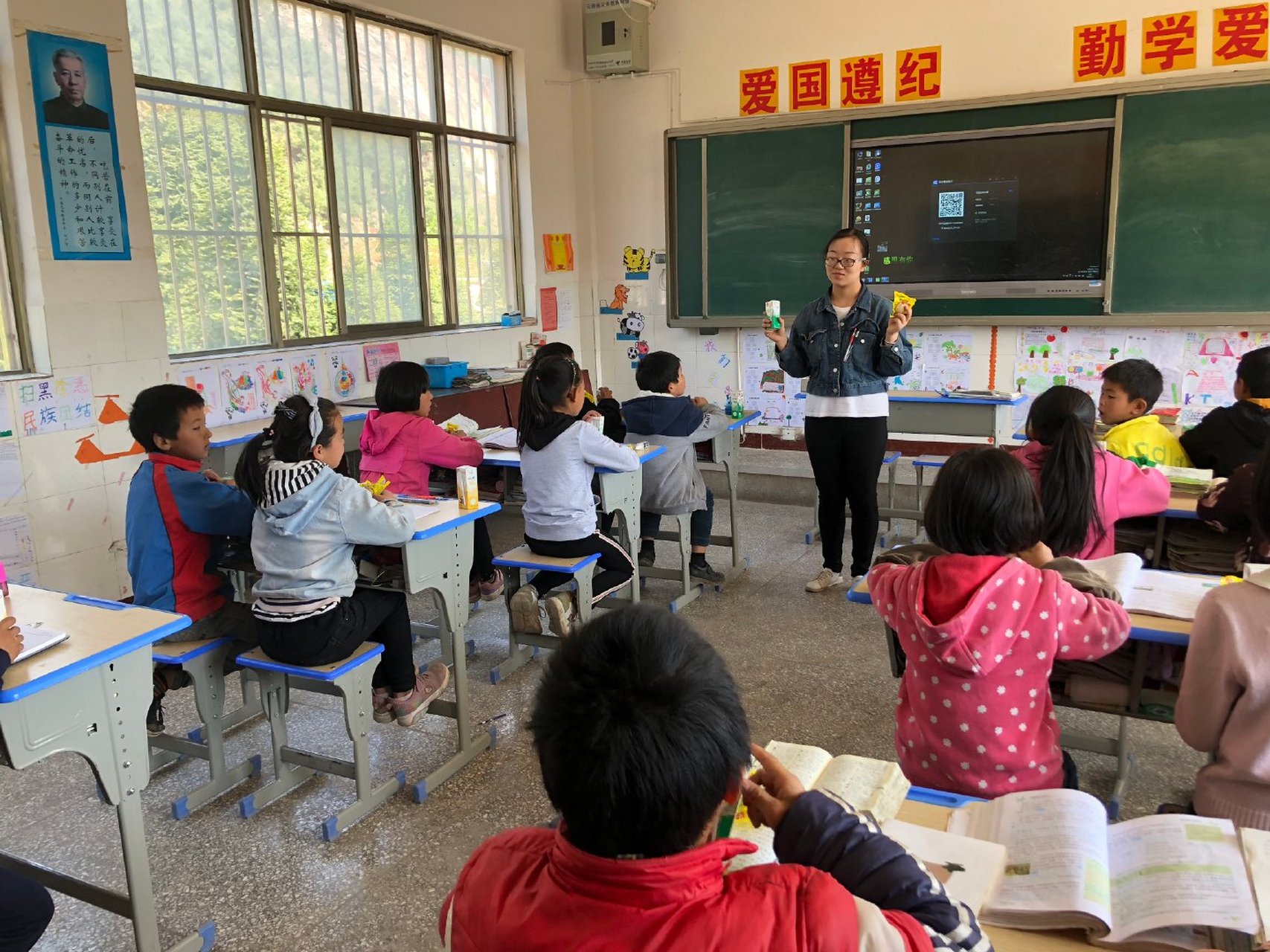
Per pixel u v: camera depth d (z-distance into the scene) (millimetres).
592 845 709
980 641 1486
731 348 5969
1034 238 5000
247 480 2227
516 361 5895
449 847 2225
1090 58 4766
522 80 5766
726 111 5680
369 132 4949
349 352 4762
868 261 5406
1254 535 2184
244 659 2328
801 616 3662
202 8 4082
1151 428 3008
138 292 3744
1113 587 1689
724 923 682
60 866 2193
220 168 4203
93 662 1619
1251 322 4621
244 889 2082
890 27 5164
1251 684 1392
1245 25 4457
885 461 4711
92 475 3627
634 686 712
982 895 975
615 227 6191
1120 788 2316
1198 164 4602
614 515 3746
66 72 3453
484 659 3324
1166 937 914
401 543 2312
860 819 870
